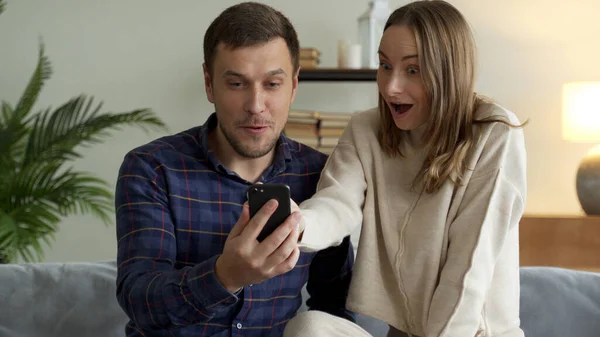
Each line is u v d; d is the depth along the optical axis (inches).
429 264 55.8
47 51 152.3
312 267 64.1
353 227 56.4
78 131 131.2
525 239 133.3
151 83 151.8
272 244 43.1
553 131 149.5
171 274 48.8
